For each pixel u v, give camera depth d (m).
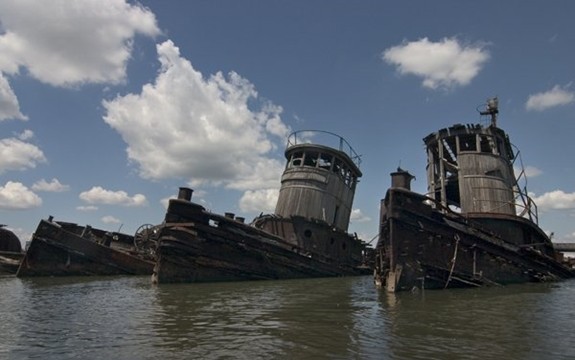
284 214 34.75
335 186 36.72
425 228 20.09
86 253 31.55
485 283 21.34
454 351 8.40
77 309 14.33
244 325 11.23
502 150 28.53
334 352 8.40
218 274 26.22
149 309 14.24
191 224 25.41
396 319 11.98
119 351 8.62
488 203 25.95
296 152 37.28
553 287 21.53
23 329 10.85
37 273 29.81
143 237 40.06
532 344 8.92
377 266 24.08
